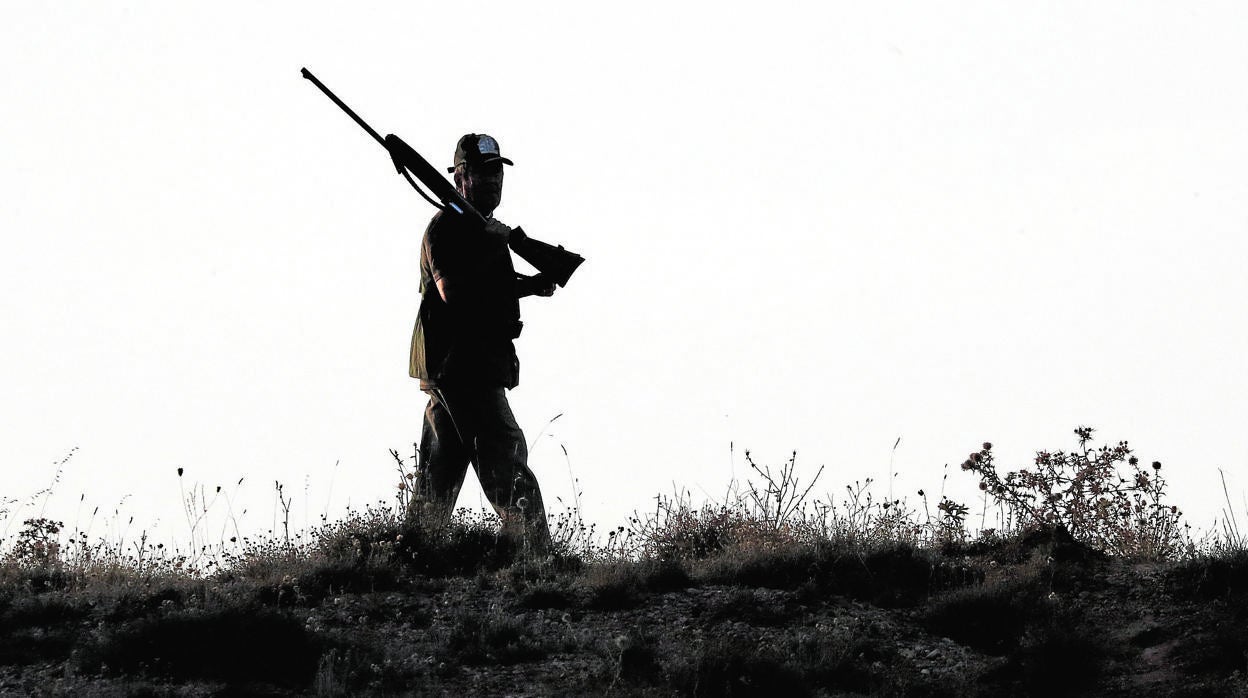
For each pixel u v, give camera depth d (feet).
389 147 136.36
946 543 125.80
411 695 92.38
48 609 109.09
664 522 133.39
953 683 96.37
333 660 97.04
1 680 94.68
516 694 93.09
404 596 114.93
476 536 130.00
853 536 121.39
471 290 139.85
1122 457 128.47
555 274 139.95
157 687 92.79
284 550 127.24
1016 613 106.01
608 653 100.48
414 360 143.43
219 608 103.45
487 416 140.56
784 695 92.99
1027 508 127.13
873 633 104.94
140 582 119.34
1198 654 96.68
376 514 130.72
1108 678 95.71
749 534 127.75
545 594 113.19
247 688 92.63
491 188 142.51
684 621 108.37
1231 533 114.52
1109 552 123.54
